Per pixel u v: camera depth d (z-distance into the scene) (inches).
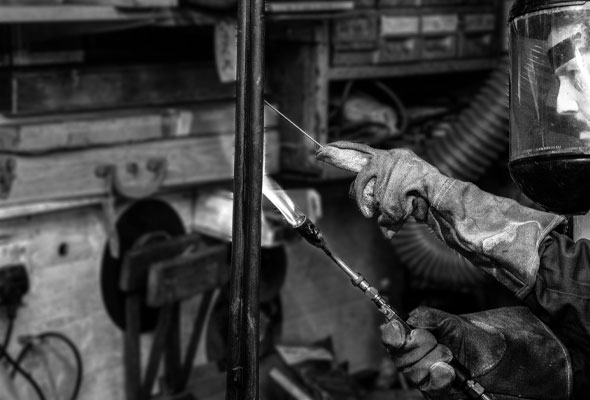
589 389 85.6
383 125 230.4
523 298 77.9
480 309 262.1
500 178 245.9
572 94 75.0
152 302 198.2
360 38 221.9
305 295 251.4
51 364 199.8
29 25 185.0
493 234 77.2
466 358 82.4
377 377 258.2
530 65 77.3
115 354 211.5
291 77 220.8
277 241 205.0
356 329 265.4
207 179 207.9
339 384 227.1
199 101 206.1
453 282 234.2
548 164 76.3
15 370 193.9
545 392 84.2
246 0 65.2
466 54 245.9
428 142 236.4
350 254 262.4
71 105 185.5
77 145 184.4
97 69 189.2
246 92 65.6
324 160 82.0
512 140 80.6
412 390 249.6
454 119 247.6
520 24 77.9
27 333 196.2
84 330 205.2
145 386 208.2
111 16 170.6
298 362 229.3
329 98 233.0
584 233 90.9
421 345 77.7
